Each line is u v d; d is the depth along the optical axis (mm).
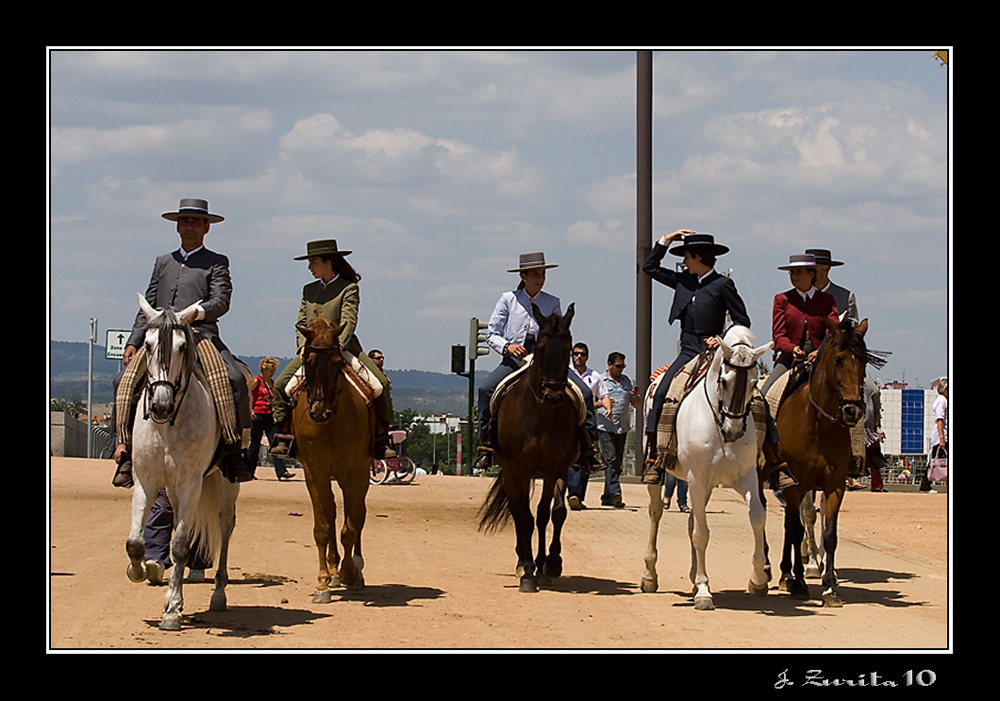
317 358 11031
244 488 24328
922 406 47781
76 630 9336
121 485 10281
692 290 12336
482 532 18047
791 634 9953
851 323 11828
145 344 9344
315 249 12398
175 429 9445
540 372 12141
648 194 24906
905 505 23734
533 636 9633
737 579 13641
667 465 11727
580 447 13219
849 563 15469
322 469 11625
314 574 13172
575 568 14383
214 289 11195
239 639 9211
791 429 12234
